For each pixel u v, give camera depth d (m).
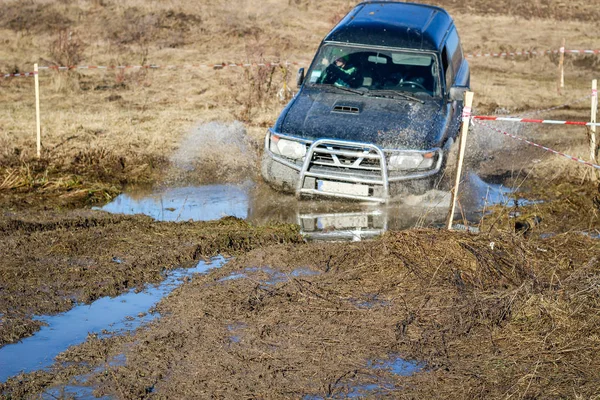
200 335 5.71
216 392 4.96
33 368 5.29
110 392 4.96
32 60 17.84
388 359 5.43
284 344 5.59
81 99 14.64
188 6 23.95
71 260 7.11
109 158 10.64
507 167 10.92
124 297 6.45
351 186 8.72
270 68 16.50
